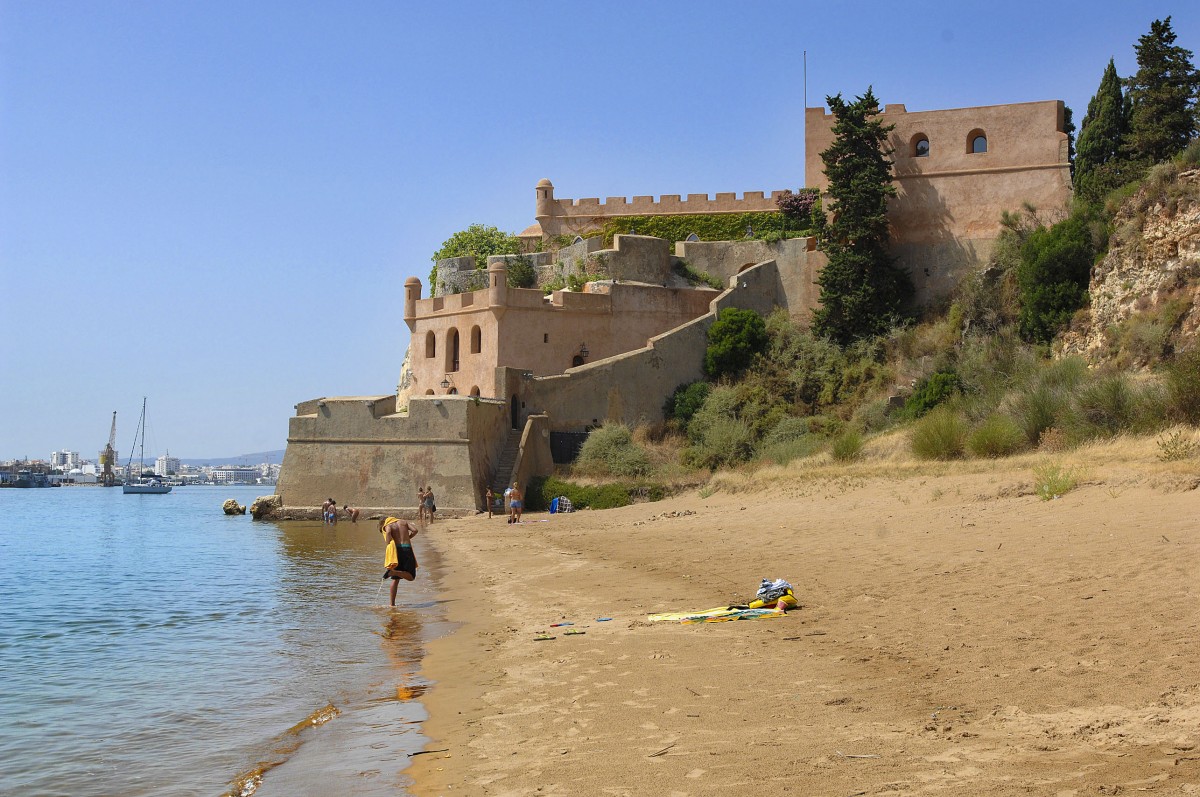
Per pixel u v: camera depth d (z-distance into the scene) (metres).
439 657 13.61
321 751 9.30
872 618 12.98
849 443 37.28
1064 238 43.28
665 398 52.16
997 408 34.16
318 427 48.94
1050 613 11.72
